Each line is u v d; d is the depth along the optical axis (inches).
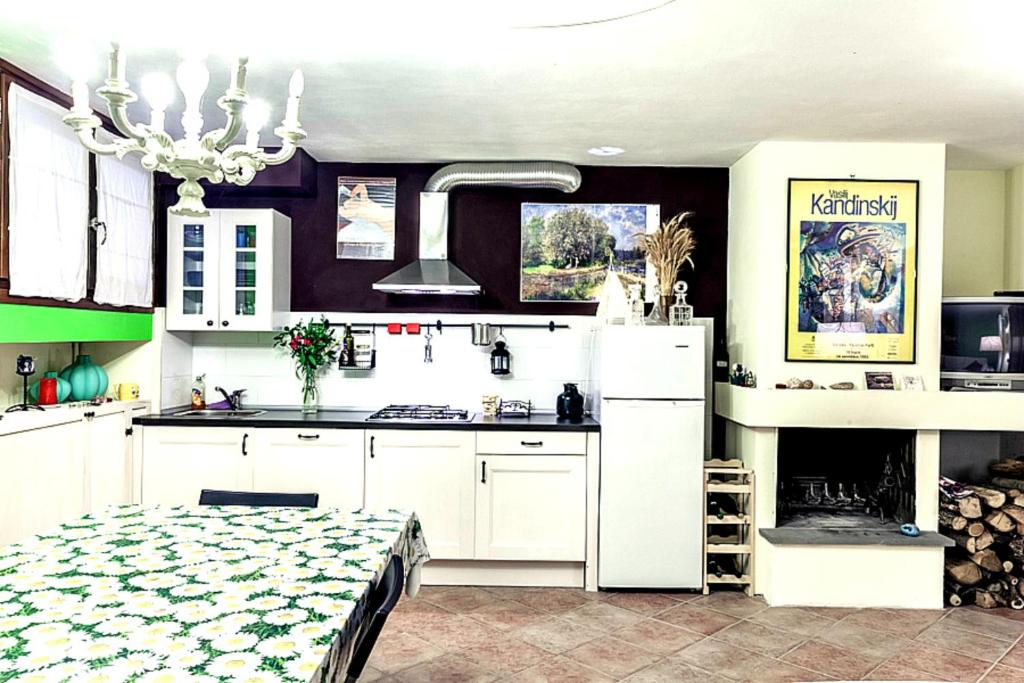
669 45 107.8
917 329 161.9
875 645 136.5
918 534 158.9
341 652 63.9
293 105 78.5
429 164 188.4
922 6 94.3
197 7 96.0
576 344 188.7
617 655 130.6
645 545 162.4
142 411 168.9
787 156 161.8
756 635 140.5
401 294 188.7
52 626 62.9
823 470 178.2
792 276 162.2
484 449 164.7
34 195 123.2
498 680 120.3
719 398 181.8
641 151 171.8
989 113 139.3
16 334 120.9
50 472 134.5
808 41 105.9
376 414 176.9
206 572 78.1
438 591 163.8
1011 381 157.0
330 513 106.1
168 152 74.0
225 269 174.6
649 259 178.4
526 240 188.5
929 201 161.2
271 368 189.5
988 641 139.0
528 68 117.7
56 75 122.4
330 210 188.9
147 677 53.4
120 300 155.2
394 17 99.0
